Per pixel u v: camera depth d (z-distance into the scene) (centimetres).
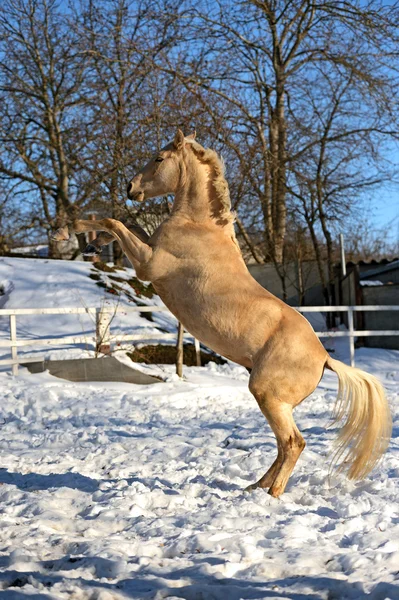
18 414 1228
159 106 1741
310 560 435
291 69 2638
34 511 587
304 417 1116
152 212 1574
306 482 689
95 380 1478
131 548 473
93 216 2441
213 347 644
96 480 705
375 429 619
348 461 630
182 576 416
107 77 2488
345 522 521
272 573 422
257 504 587
